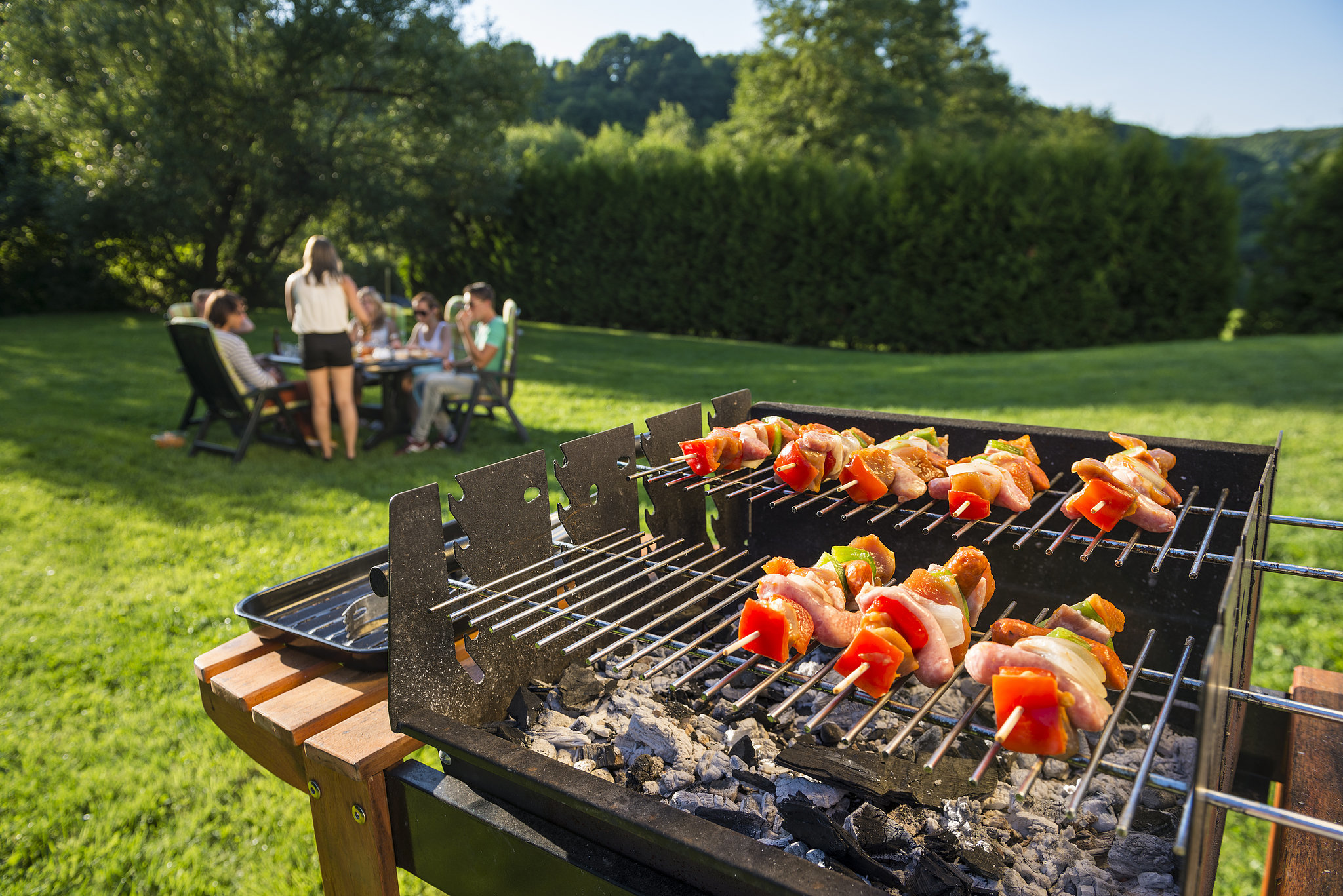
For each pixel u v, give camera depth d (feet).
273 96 45.91
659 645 4.15
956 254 43.96
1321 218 43.65
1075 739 3.34
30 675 9.57
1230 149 151.84
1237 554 3.01
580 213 53.93
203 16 44.29
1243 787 5.73
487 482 4.84
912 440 6.48
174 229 46.78
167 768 8.05
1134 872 4.22
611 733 5.15
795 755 5.08
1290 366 30.45
